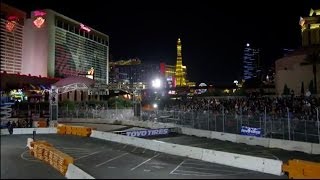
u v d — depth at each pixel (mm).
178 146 27969
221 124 37625
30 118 48969
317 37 93812
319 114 33156
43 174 20359
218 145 32812
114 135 36938
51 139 38625
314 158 25766
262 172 21062
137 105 54938
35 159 25766
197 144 33688
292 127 30188
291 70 75438
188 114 42656
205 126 39844
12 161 24891
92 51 136000
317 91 69312
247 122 34406
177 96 107625
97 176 19938
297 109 38562
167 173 20734
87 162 24547
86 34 131000
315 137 28234
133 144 33469
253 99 53094
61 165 20781
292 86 74875
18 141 36438
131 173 20766
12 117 50562
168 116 46750
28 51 99375
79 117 60250
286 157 26422
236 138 34500
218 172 21062
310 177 18672
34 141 28828
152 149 30594
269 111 40781
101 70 144750
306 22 95875
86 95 96875
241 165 22609
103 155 27625
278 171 20344
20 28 88938
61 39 110625
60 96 87125
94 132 41000
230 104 50000
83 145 33688
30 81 59250
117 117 57906
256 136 33250
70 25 117625
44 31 101062
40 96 64812
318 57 70438
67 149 30953
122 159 25797
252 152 28750
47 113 56750
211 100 61844
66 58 114250
